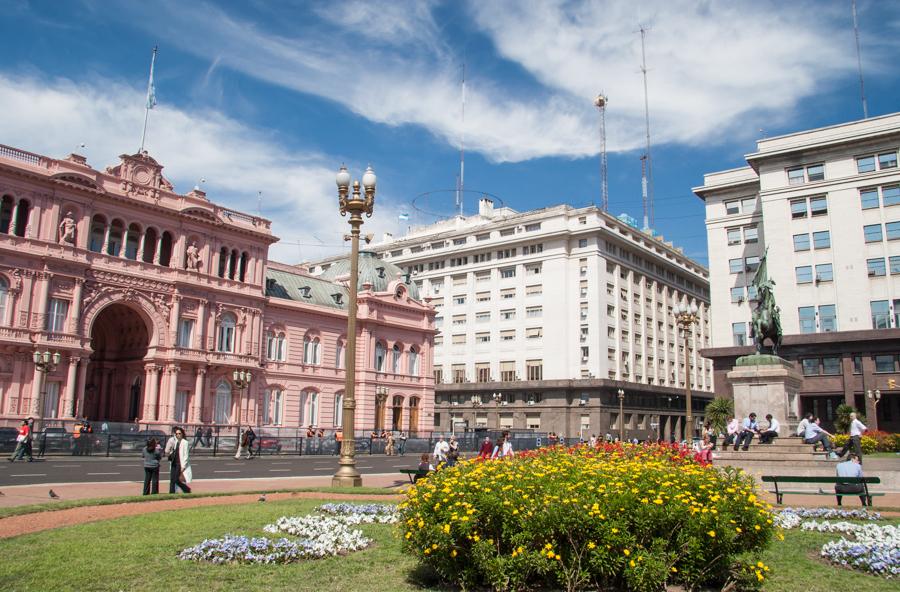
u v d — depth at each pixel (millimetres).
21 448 36062
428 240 107375
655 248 106125
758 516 9836
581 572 9430
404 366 78000
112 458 40719
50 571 10531
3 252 47344
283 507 18141
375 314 74625
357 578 10539
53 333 49250
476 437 64125
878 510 18641
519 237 95375
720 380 70500
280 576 10586
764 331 31125
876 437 45250
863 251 62719
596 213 91438
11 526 14867
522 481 10117
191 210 58562
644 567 9164
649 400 96500
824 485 23844
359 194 25078
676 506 9430
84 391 56406
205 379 58531
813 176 66188
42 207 49969
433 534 9797
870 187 63156
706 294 122000
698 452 25641
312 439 52906
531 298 94125
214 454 46594
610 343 90688
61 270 50156
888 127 62875
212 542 12047
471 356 98562
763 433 27266
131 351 58625
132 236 56219
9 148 48750
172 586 9883
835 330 63000
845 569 11523
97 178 53188
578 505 9445
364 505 17922
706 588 9930
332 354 70812
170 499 20203
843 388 61281
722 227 74000
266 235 64125
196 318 58469
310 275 81938
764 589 9984
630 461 11648
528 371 92688
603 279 91062
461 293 101688
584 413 86000
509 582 9508
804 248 65562
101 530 14023
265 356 64562
